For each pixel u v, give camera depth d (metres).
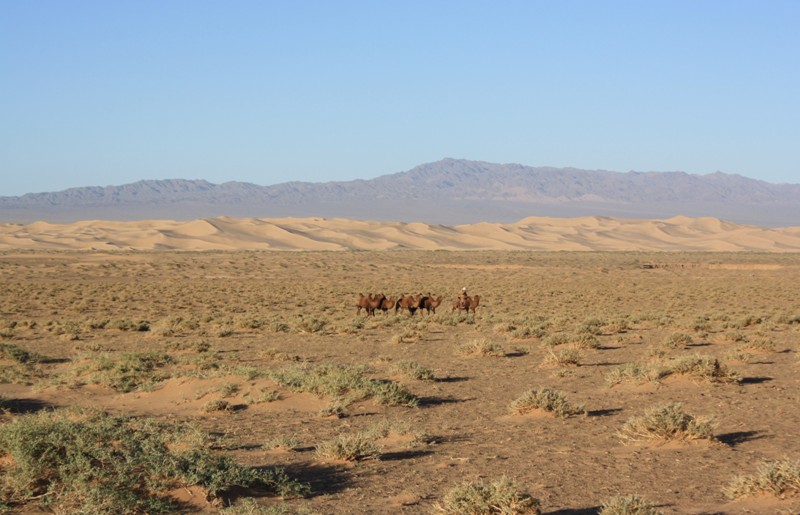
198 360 24.64
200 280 83.88
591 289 73.25
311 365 25.05
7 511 8.59
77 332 38.00
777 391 18.48
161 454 9.98
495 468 11.73
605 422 15.30
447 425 15.41
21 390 20.14
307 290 71.75
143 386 19.50
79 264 101.94
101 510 8.57
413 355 28.06
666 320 38.78
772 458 11.92
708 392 18.39
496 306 55.50
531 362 25.53
